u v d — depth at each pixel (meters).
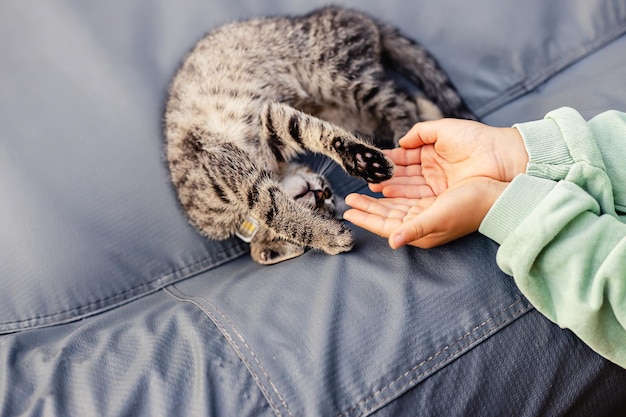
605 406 0.90
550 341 0.85
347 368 0.80
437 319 0.85
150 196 1.26
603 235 0.84
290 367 0.79
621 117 1.00
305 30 1.53
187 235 1.27
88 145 1.25
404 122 1.53
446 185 1.09
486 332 0.84
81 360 0.89
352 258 1.00
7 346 1.00
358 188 1.40
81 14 1.30
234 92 1.46
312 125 1.32
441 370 0.81
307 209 1.27
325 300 0.88
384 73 1.59
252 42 1.48
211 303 0.96
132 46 1.33
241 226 1.30
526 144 0.97
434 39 1.51
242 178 1.33
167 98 1.34
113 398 0.80
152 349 0.86
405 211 1.02
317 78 1.57
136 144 1.28
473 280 0.89
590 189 0.93
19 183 1.20
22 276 1.16
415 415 0.78
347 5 1.53
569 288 0.83
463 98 1.48
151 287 1.22
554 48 1.49
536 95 1.44
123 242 1.22
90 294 1.18
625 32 1.49
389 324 0.84
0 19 1.27
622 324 0.82
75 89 1.28
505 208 0.89
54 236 1.19
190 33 1.39
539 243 0.83
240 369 0.80
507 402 0.82
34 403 0.81
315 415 0.75
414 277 0.90
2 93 1.24
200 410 0.76
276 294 0.94
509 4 1.48
